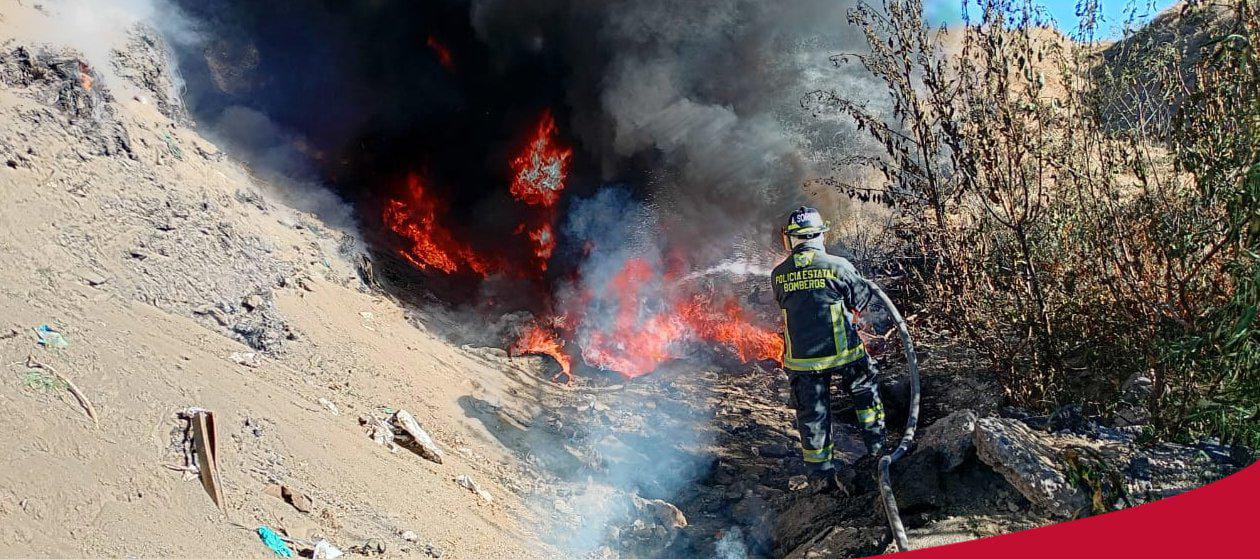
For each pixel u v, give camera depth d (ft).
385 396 18.15
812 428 17.17
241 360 15.23
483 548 13.97
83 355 11.89
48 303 12.65
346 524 12.42
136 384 12.09
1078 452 15.66
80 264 14.07
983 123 18.97
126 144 17.67
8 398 10.38
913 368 16.46
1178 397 16.28
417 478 15.25
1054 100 18.60
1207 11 16.75
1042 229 19.56
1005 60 18.61
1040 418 17.80
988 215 19.93
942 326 23.53
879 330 25.40
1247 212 14.15
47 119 15.97
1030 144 18.83
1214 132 15.33
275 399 14.60
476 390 21.67
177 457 11.35
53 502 9.55
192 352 14.21
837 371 17.25
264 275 18.80
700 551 16.29
